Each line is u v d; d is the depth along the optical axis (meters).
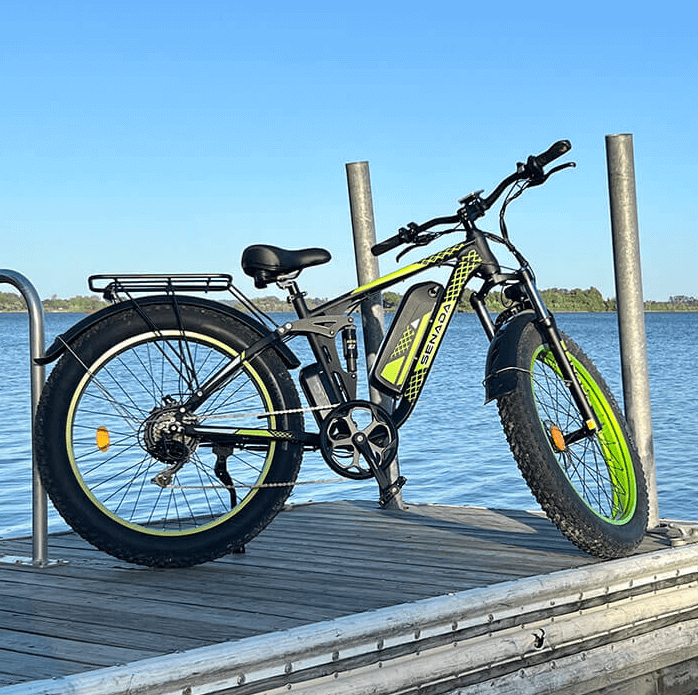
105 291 2.99
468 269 3.27
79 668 2.04
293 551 3.33
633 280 3.74
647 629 2.98
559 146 3.12
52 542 3.56
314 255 3.14
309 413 3.11
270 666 2.12
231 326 3.04
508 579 2.85
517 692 2.57
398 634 2.34
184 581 2.86
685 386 20.78
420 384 3.23
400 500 4.32
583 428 3.23
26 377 23.77
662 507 8.16
